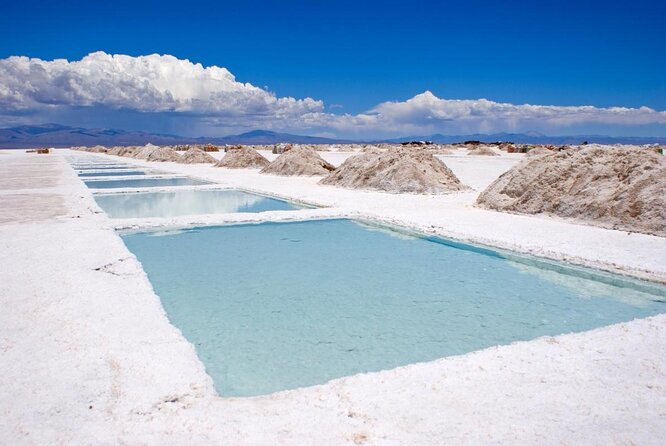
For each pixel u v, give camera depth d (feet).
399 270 24.91
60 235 29.43
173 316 18.54
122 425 10.19
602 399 11.28
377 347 15.74
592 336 15.21
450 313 18.92
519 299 20.57
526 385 11.97
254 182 69.67
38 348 13.76
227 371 13.98
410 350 15.49
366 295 21.03
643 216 32.07
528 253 26.76
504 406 10.96
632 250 26.32
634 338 14.98
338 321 18.03
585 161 39.19
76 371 12.45
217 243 30.91
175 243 30.83
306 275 23.98
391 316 18.57
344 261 26.66
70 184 64.34
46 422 10.24
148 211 44.39
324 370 14.06
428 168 58.75
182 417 10.55
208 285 22.39
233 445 9.53
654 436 9.82
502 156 150.20
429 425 10.20
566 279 23.49
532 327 17.52
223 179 74.69
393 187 56.08
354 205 44.62
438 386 11.95
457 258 27.37
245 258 27.22
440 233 32.17
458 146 245.04
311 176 79.66
